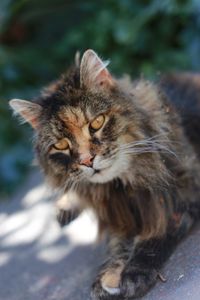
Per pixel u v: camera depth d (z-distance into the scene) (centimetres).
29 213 124
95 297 71
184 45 161
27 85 173
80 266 92
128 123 74
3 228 121
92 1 175
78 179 75
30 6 176
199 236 78
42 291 88
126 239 79
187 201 80
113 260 76
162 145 77
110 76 76
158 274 72
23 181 150
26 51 178
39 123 78
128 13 165
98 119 74
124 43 165
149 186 76
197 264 70
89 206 81
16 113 83
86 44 170
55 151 76
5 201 141
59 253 101
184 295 65
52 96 77
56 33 182
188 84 98
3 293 92
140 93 80
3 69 171
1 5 176
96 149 73
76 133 74
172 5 159
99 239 84
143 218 78
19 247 110
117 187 78
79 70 77
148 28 167
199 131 94
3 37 184
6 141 159
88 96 75
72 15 179
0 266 104
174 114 85
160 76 99
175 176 78
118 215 79
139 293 71
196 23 158
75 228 108
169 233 77
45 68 175
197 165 85
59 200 84
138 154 75
